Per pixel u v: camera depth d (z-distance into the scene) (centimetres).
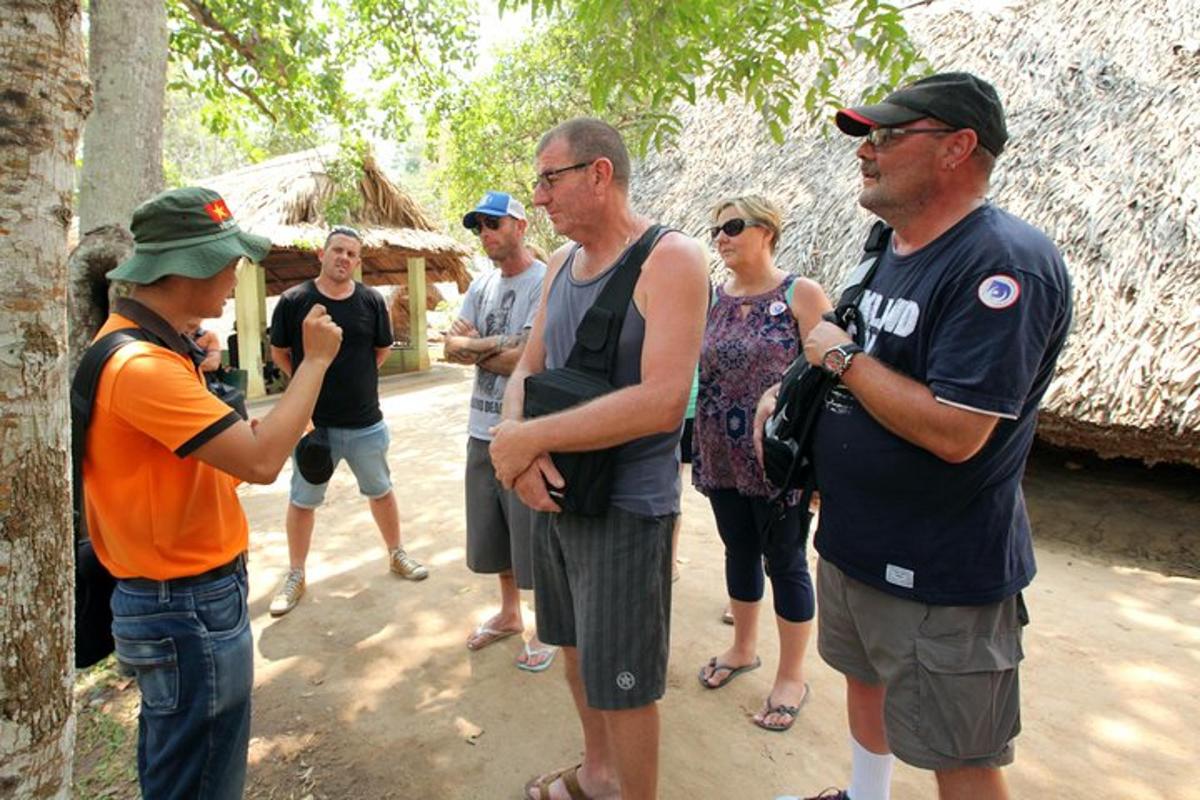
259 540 432
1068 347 368
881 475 150
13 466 105
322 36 630
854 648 176
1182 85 426
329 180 955
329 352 163
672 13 269
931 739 147
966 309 134
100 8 301
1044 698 257
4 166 101
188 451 142
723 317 252
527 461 159
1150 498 439
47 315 108
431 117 838
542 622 197
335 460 348
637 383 166
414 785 224
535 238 1275
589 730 205
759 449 196
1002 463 141
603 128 167
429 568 388
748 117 666
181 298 157
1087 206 396
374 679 282
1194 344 335
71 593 118
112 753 240
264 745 243
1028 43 507
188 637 152
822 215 504
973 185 147
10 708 108
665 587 173
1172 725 242
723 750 235
